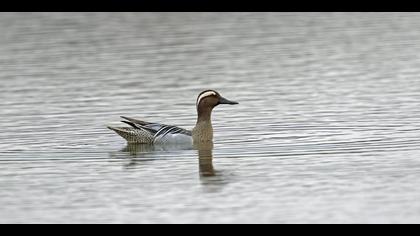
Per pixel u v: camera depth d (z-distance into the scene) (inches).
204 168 721.0
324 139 802.2
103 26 1489.9
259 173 699.4
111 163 744.3
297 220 587.8
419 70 1130.0
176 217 599.5
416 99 962.7
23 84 1098.7
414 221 580.1
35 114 934.4
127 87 1072.8
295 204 620.7
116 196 649.6
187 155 767.7
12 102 997.8
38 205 631.8
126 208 621.3
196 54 1269.7
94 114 933.2
